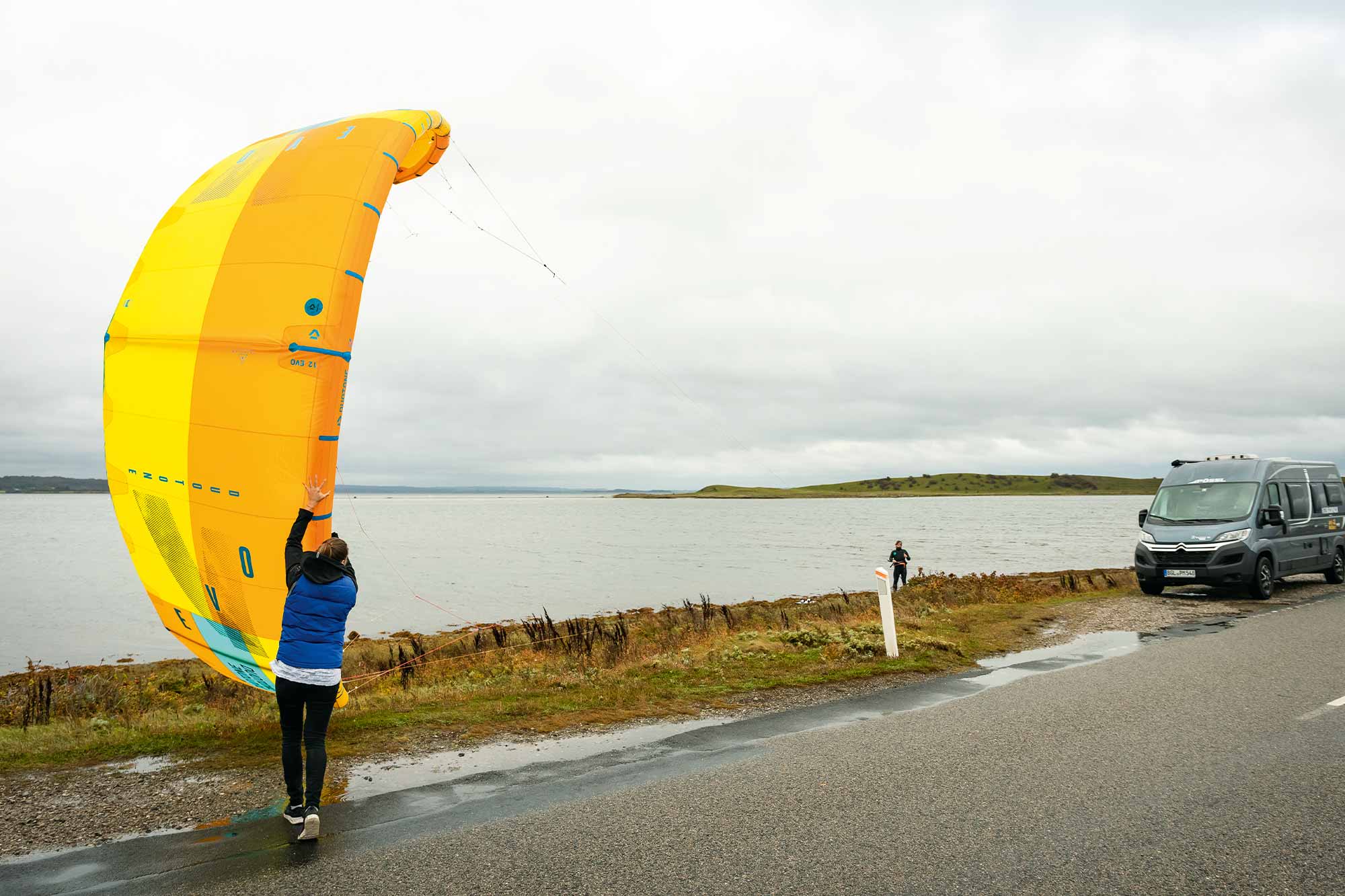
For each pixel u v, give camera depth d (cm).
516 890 396
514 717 778
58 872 425
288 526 655
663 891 394
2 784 574
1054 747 635
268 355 662
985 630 1344
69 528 9888
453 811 516
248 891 397
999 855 431
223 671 768
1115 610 1570
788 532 8612
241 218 705
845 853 437
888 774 578
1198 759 596
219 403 670
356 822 497
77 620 2750
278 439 655
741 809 511
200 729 716
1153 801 510
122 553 5834
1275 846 436
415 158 852
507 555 5562
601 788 562
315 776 473
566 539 7681
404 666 1311
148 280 736
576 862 429
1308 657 1007
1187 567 1667
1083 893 386
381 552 5878
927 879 403
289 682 476
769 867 420
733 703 845
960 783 552
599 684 934
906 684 931
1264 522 1672
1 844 466
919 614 1562
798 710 805
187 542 697
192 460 682
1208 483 1766
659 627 1888
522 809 518
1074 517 12812
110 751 653
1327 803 500
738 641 1253
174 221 757
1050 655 1111
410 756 649
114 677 1600
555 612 2773
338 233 679
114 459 734
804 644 1184
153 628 2588
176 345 694
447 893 393
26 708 1102
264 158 746
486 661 1377
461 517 15338
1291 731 668
